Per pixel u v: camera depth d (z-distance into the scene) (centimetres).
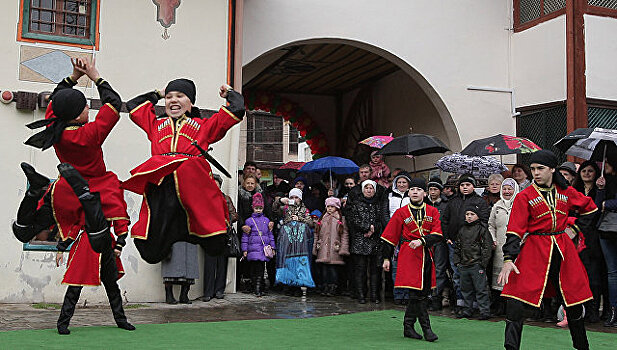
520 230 512
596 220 766
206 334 603
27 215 550
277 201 1055
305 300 950
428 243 618
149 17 930
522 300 506
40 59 872
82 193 523
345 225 995
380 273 979
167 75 933
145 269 886
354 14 1154
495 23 1220
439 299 898
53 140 534
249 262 1002
